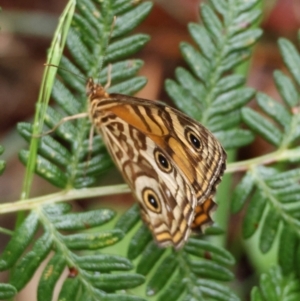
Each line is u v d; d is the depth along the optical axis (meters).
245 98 0.28
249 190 0.28
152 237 0.28
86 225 0.27
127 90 0.28
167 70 0.35
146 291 0.28
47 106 0.27
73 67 0.28
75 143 0.28
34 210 0.27
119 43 0.28
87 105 0.28
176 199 0.27
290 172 0.28
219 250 0.28
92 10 0.28
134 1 0.28
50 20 0.34
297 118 0.29
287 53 0.29
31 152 0.27
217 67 0.28
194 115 0.28
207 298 0.28
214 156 0.27
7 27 0.34
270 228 0.28
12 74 0.35
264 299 0.28
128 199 0.32
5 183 0.33
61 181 0.28
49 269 0.27
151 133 0.27
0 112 0.34
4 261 0.27
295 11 0.35
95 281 0.27
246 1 0.28
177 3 0.35
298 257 0.28
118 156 0.27
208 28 0.28
